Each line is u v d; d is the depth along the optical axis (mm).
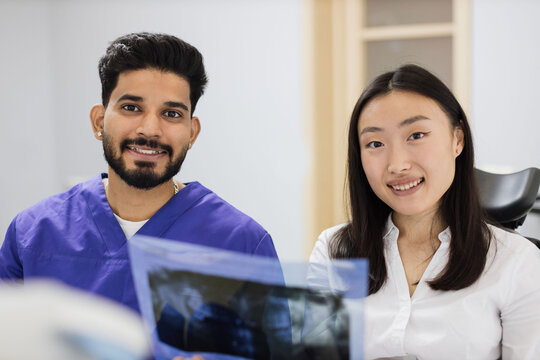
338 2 2287
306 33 2283
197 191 961
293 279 581
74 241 917
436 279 880
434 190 848
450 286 868
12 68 2441
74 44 2520
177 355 605
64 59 2533
